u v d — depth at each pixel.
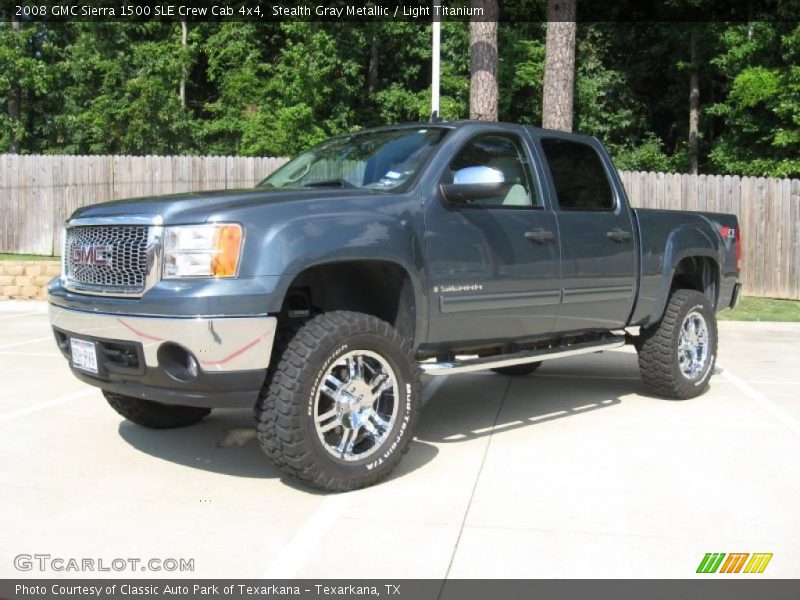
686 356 6.70
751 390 7.15
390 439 4.45
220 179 15.53
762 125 21.20
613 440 5.41
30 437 5.35
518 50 22.53
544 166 5.62
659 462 4.88
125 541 3.66
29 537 3.69
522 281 5.25
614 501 4.19
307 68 22.42
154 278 4.06
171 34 26.22
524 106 23.47
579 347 5.92
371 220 4.44
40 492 4.29
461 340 5.04
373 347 4.36
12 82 24.70
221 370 3.97
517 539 3.69
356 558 3.47
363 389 4.38
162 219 4.08
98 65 24.56
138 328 4.05
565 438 5.46
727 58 21.95
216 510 4.05
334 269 4.72
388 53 25.19
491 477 4.59
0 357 8.41
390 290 4.73
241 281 3.97
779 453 5.08
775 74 19.75
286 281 4.06
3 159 16.22
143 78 23.91
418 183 4.80
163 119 23.95
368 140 5.50
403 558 3.48
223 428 5.66
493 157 5.32
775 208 14.56
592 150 6.12
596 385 7.45
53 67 25.33
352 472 4.26
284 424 4.07
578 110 24.66
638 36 26.34
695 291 6.81
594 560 3.46
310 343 4.12
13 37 24.69
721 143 22.78
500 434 5.59
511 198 5.39
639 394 7.02
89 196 15.99
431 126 5.30
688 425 5.82
